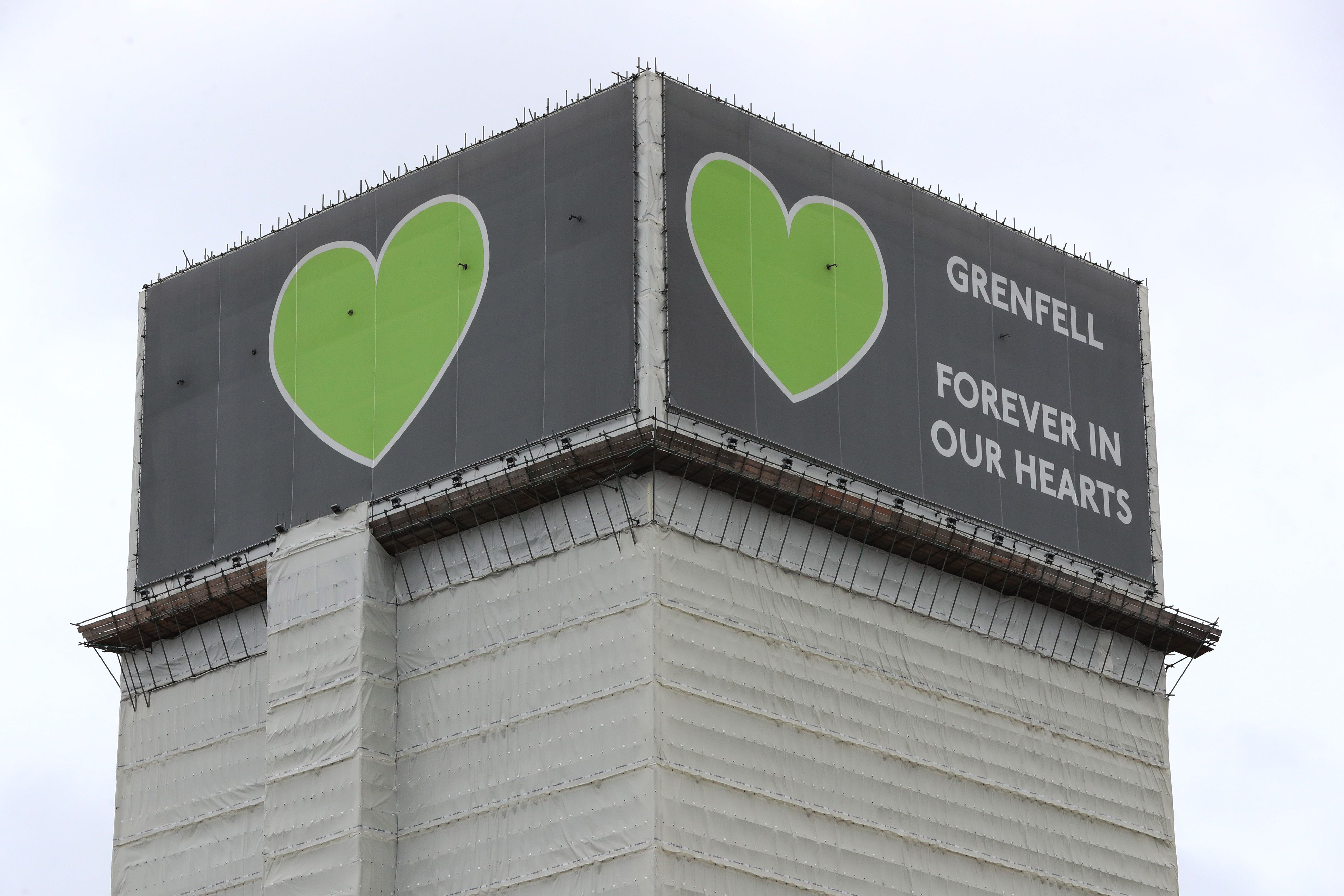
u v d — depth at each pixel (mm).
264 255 112312
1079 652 109438
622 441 94688
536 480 97125
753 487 97312
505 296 102375
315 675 101000
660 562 93812
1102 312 116562
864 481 102250
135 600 111000
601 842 91250
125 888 107250
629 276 98375
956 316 109188
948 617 104188
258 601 107625
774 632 96812
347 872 96812
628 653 93125
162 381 114062
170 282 115625
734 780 92938
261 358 110688
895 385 105188
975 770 102375
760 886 92188
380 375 105750
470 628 98812
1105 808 107312
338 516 103188
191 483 111000
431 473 102062
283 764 100375
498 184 104312
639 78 100938
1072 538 110250
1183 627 112312
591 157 101312
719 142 102250
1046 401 111812
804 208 104500
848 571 100812
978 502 106625
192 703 108438
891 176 108875
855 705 98625
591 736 93062
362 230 108875
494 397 101125
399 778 98750
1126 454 114562
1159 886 108188
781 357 101125
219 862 104812
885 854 97125
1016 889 101875
